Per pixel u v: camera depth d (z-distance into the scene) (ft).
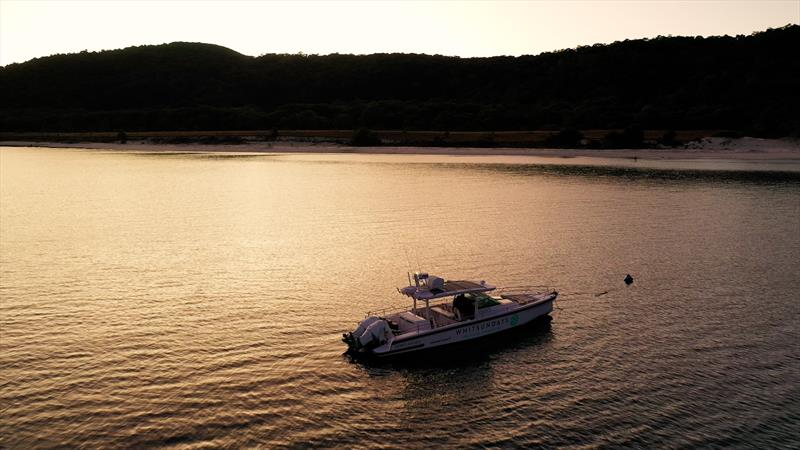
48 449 66.28
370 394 79.61
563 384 82.38
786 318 105.19
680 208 211.41
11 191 263.70
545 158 405.59
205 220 195.31
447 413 75.00
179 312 107.45
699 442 68.13
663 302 113.70
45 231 177.17
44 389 79.20
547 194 246.88
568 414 74.49
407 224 185.98
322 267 137.18
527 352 92.73
